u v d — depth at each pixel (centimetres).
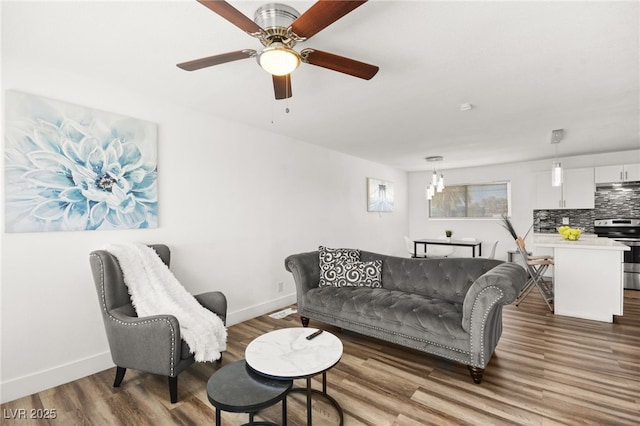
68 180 234
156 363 203
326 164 500
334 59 171
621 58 213
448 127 382
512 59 216
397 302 278
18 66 214
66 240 235
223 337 238
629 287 493
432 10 163
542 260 424
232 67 229
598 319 354
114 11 163
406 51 205
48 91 226
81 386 226
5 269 210
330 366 169
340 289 329
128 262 242
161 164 292
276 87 210
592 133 407
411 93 277
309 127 384
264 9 160
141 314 230
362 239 591
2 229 208
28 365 217
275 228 409
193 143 318
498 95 281
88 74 240
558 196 550
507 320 358
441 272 311
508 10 163
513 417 187
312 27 143
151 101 285
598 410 193
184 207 310
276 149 411
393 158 585
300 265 342
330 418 189
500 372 240
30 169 217
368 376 237
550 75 240
